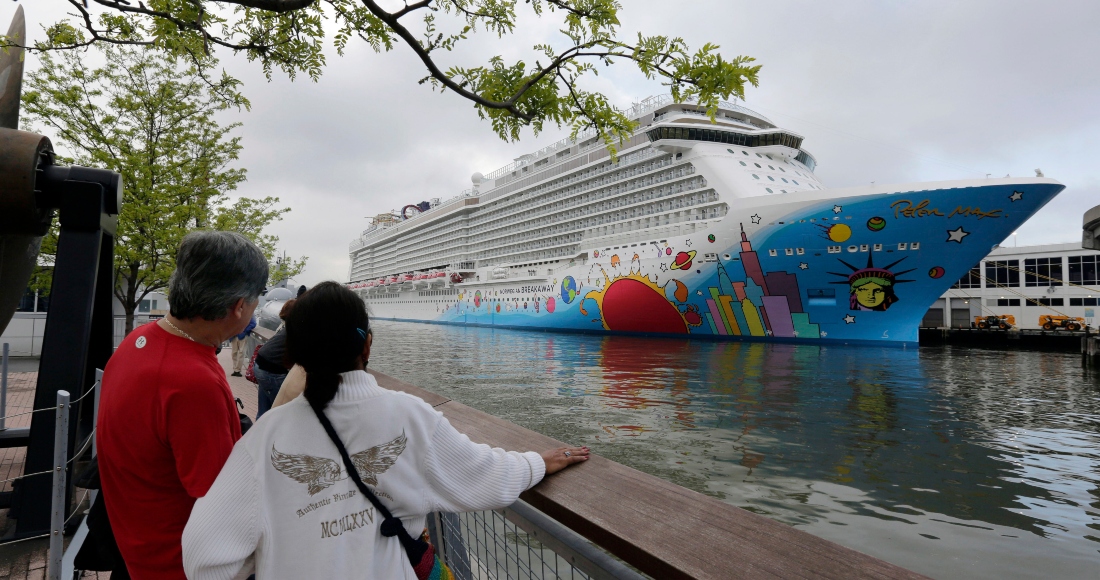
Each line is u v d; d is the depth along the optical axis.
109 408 1.37
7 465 4.61
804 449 9.59
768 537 1.15
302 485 1.09
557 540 1.41
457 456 1.23
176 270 1.43
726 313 27.22
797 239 23.56
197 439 1.31
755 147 30.55
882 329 23.88
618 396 14.38
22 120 9.96
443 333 40.75
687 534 1.17
